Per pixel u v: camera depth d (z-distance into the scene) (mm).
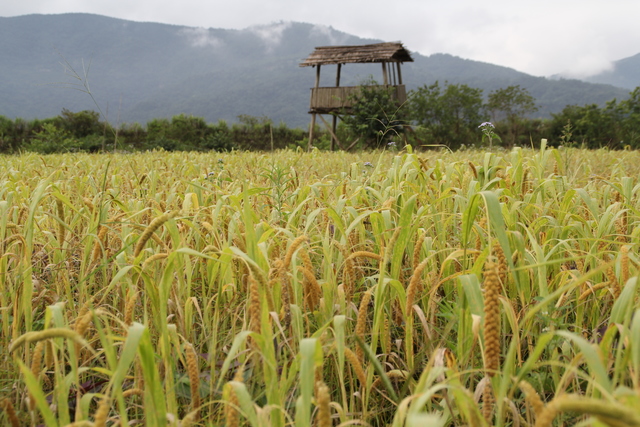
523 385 1269
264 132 38375
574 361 1430
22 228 3062
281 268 1840
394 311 2596
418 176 4039
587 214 3615
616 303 1517
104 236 2814
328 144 30000
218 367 2283
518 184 4043
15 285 2371
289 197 3934
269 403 1449
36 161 9141
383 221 2547
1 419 1881
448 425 1832
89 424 1178
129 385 2145
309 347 1232
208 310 2637
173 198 3715
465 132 41500
